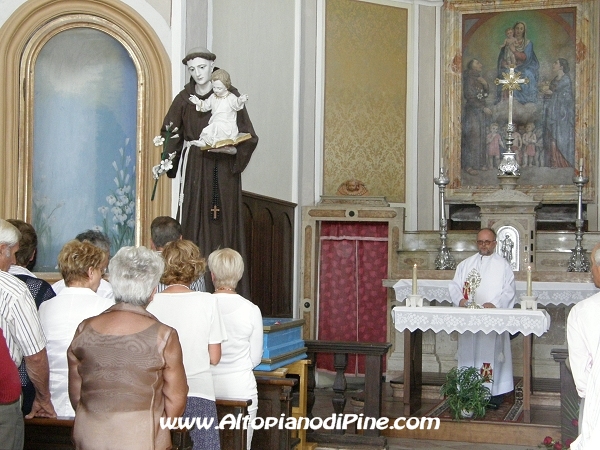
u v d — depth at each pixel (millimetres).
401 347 10617
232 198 6031
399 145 11789
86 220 7289
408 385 7691
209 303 4074
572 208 11500
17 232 3896
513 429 7367
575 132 11602
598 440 3283
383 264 10789
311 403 7141
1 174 6910
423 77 11922
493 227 10211
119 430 3156
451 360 10203
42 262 7133
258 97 9680
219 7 8688
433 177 11852
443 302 10297
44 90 7188
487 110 11977
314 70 11188
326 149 11250
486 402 7676
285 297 10391
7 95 6941
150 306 4043
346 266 10906
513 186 10297
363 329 10812
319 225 10969
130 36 7324
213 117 5902
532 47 11875
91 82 7355
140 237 7281
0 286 3611
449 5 12008
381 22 11750
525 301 7480
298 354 6219
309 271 10820
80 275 4078
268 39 9953
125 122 7363
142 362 3184
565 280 9555
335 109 11336
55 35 7172
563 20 11766
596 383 3357
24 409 4102
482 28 12008
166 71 7367
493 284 8328
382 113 11688
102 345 3209
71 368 3293
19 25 7004
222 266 4633
